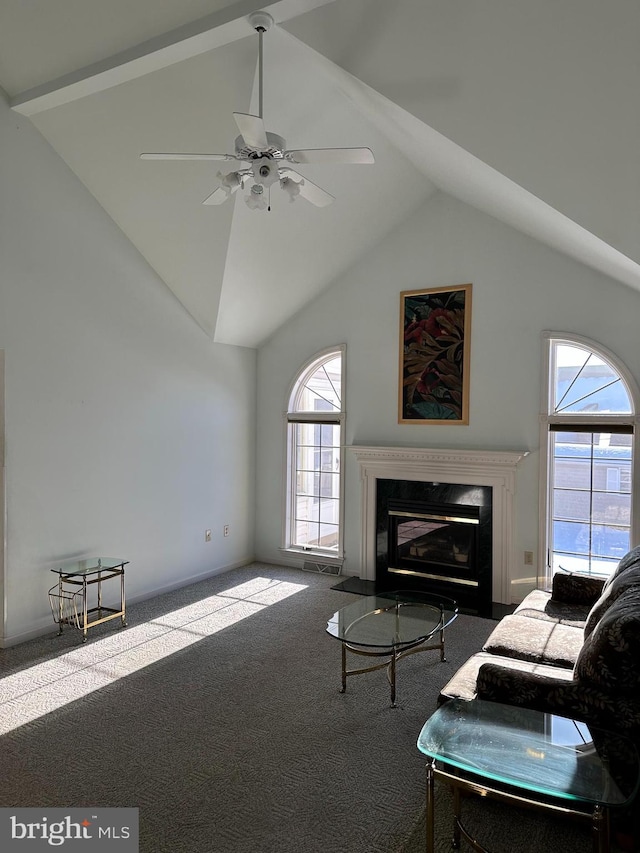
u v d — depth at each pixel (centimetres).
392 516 579
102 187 465
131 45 332
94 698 348
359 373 594
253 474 661
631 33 226
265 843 232
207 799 258
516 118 275
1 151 408
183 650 418
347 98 385
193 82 359
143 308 521
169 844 230
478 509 536
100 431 484
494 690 250
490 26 253
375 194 507
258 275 529
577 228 332
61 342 452
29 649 417
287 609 504
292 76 354
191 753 293
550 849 228
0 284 410
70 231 457
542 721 234
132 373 512
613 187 279
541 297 504
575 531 503
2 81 400
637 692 224
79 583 433
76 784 268
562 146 275
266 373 652
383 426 583
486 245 527
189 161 414
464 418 538
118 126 409
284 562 646
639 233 294
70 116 416
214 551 607
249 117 263
